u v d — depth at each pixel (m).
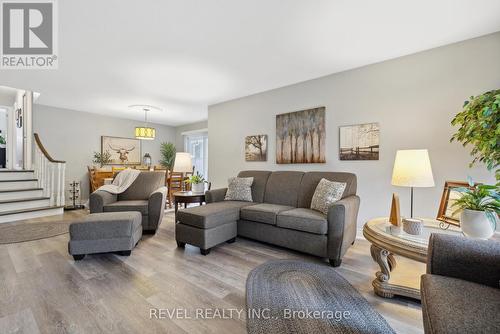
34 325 1.36
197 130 7.17
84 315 1.46
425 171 1.88
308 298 1.66
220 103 4.87
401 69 2.85
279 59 2.94
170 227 3.60
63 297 1.65
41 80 3.64
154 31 2.34
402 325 1.38
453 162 2.53
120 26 2.26
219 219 2.63
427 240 1.48
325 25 2.23
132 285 1.83
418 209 2.72
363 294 1.71
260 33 2.37
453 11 2.02
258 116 4.26
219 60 2.96
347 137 3.24
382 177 2.97
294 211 2.63
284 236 2.55
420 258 1.36
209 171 5.10
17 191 4.27
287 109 3.87
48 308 1.52
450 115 2.55
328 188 2.62
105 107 5.38
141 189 3.74
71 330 1.33
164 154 7.33
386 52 2.76
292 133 3.78
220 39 2.49
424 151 1.91
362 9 2.00
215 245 2.72
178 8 2.00
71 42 2.55
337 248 2.18
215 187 4.98
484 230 1.34
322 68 3.20
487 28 2.27
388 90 2.94
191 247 2.72
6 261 2.27
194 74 3.40
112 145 6.36
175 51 2.74
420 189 2.71
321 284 1.86
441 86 2.60
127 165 6.64
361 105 3.13
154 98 4.60
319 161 3.49
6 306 1.54
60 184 4.55
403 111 2.83
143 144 7.05
